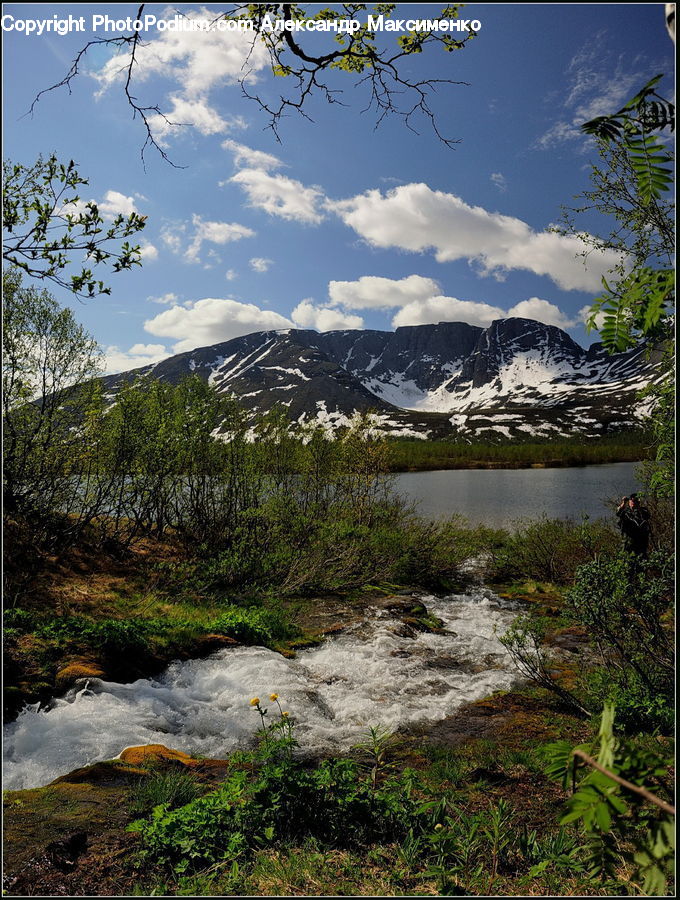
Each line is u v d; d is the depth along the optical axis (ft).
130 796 15.65
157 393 52.06
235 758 18.17
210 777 17.47
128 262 12.81
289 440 56.29
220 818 13.60
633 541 31.94
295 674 26.73
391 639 32.65
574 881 10.67
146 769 17.42
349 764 14.93
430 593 45.24
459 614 39.27
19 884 11.31
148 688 23.95
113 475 45.91
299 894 10.61
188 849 12.55
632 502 31.76
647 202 5.40
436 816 13.26
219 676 25.48
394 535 48.73
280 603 38.96
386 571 46.65
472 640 33.24
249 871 11.87
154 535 53.72
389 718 22.68
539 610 39.50
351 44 14.07
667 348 10.35
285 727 21.52
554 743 5.09
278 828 13.51
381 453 54.80
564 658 29.58
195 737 20.83
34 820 14.06
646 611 20.66
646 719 19.93
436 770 17.56
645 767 4.36
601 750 4.51
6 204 12.35
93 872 12.03
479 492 120.98
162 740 20.24
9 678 21.95
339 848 12.77
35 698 21.45
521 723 21.79
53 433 39.52
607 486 134.51
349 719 22.75
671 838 4.10
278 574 44.29
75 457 40.86
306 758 19.10
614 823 4.55
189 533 54.34
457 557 51.98
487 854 12.29
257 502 51.34
